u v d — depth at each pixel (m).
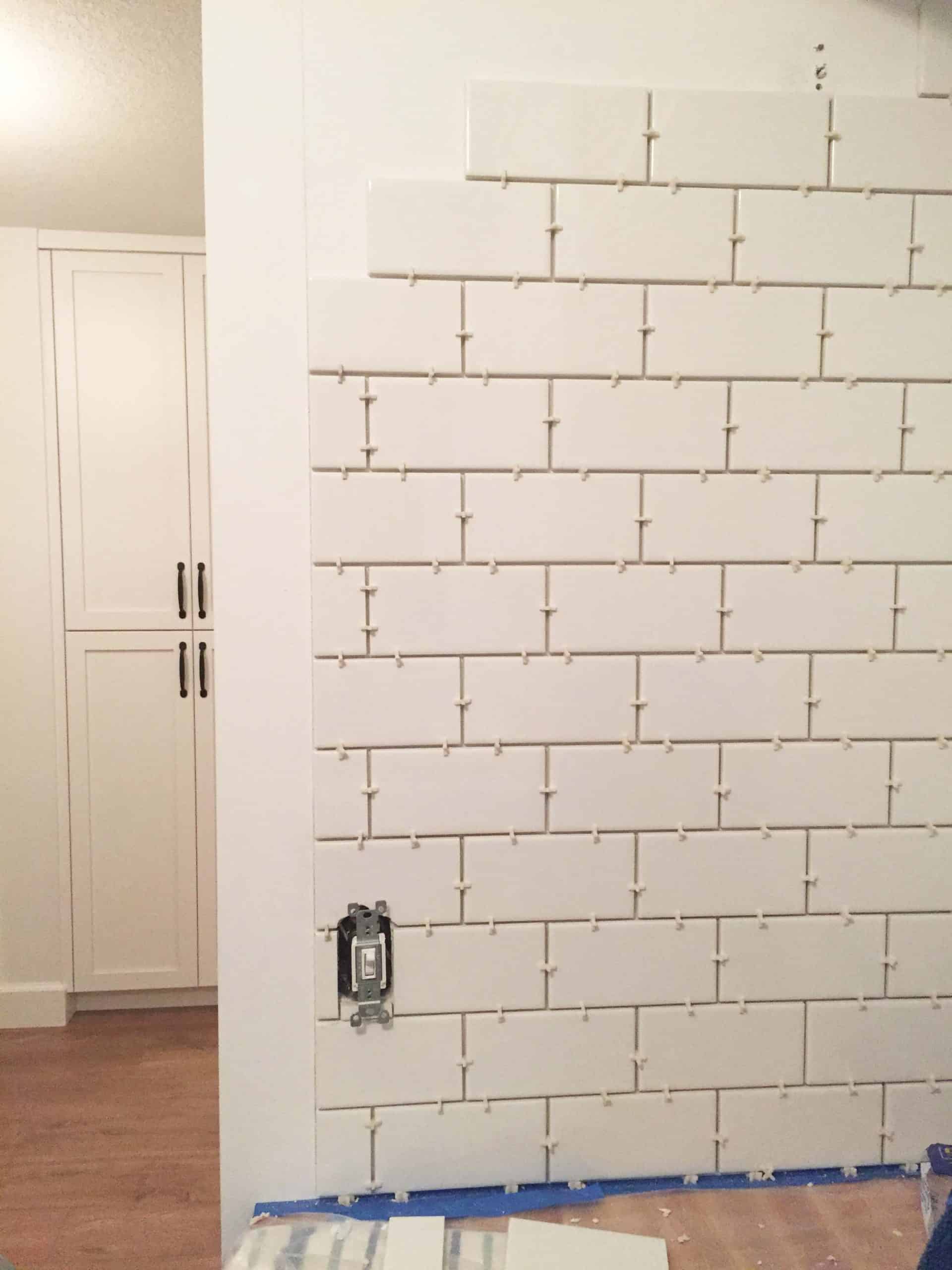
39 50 1.39
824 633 0.97
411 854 0.94
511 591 0.93
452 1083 0.95
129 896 2.46
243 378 0.90
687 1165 0.98
